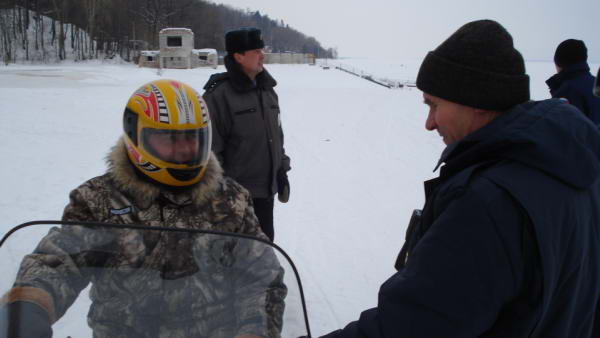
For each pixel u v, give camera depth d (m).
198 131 1.59
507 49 1.33
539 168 1.24
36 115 12.83
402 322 1.25
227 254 1.52
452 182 1.33
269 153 3.54
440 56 1.39
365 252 5.02
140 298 1.45
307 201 6.73
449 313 1.20
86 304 1.42
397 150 10.54
